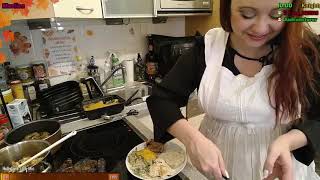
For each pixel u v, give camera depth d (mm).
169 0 1385
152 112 663
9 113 941
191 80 688
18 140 879
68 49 1379
